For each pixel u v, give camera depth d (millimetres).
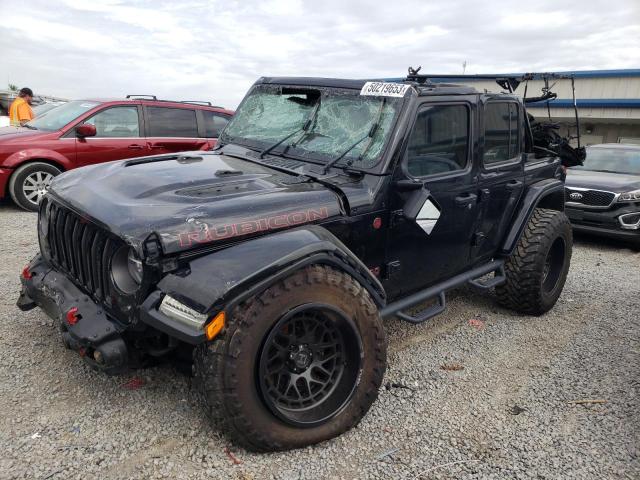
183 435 2861
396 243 3467
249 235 2744
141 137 8367
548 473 2760
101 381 3297
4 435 2756
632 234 7816
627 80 19062
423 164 3551
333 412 2875
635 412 3352
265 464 2701
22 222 7109
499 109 4266
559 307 5277
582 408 3391
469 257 4242
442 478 2691
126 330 2744
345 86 3721
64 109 8500
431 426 3123
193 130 8844
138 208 2701
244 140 4090
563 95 19781
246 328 2516
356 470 2713
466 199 3875
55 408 3014
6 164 7547
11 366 3385
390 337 4336
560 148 5492
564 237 4934
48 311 3154
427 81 3811
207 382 2539
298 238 2748
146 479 2545
